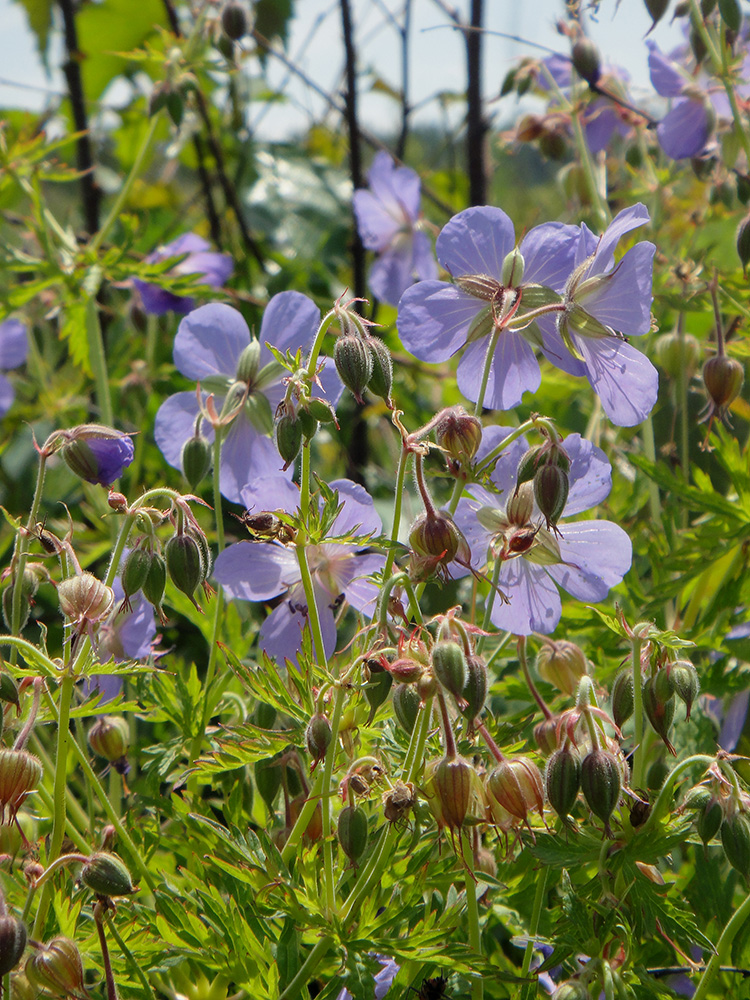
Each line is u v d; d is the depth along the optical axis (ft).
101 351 3.17
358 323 2.67
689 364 3.10
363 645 2.73
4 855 2.67
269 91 4.48
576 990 2.62
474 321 2.74
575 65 3.13
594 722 2.62
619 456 3.13
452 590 3.13
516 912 2.77
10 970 2.56
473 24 3.46
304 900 2.66
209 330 2.84
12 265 3.16
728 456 2.94
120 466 2.73
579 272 2.72
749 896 2.64
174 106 3.21
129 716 2.98
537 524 2.75
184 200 4.77
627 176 3.52
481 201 3.53
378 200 3.35
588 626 2.94
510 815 2.64
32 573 2.74
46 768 2.83
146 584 2.69
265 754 2.72
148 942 2.68
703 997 2.65
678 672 2.67
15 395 3.95
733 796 2.63
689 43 3.22
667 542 3.01
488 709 2.79
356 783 2.63
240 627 2.96
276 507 2.74
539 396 3.23
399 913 2.66
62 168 3.38
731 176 3.17
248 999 2.72
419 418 3.63
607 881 2.65
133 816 2.78
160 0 4.39
